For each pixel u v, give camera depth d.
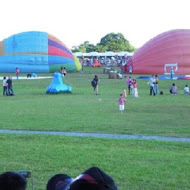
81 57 115.88
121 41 182.88
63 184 3.04
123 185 8.80
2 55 71.25
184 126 19.03
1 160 11.06
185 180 9.16
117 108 26.50
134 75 64.31
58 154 11.78
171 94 38.72
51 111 24.72
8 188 2.88
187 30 65.75
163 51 63.41
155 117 22.27
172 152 12.54
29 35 71.94
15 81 53.97
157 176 9.48
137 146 13.59
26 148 12.72
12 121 20.28
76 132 17.05
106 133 16.84
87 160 11.01
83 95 37.09
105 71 70.75
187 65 62.53
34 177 9.36
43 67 71.38
